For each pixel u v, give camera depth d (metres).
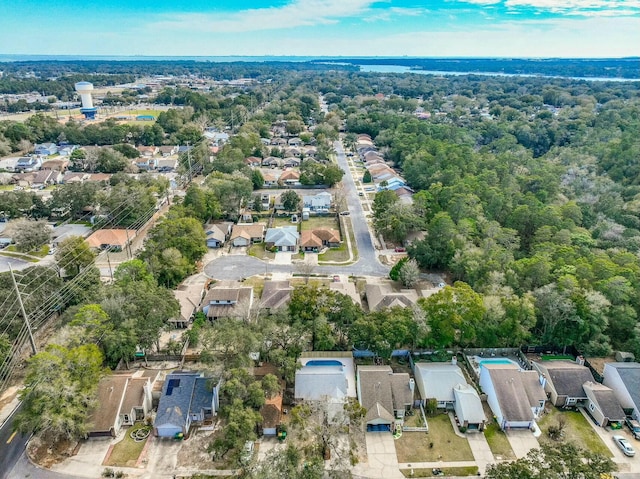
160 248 91.56
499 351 72.38
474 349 72.19
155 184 137.38
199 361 68.62
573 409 62.16
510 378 61.81
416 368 65.94
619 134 174.38
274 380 58.53
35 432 55.25
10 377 64.38
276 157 187.62
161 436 56.22
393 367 68.69
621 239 94.81
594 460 42.03
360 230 121.06
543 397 60.88
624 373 62.72
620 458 53.94
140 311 67.62
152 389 61.69
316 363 66.50
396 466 52.56
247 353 62.03
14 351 66.00
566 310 68.06
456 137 187.12
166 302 70.38
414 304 72.44
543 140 196.75
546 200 116.62
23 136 197.25
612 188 124.94
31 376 52.69
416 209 116.69
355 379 64.44
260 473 43.19
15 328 66.56
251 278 94.88
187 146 196.88
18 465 51.50
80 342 60.28
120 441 55.31
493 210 108.81
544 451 44.09
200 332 67.69
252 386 56.38
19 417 51.09
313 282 92.69
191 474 51.03
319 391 60.47
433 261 95.50
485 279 80.38
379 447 55.19
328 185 157.12
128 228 116.19
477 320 68.25
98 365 58.19
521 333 68.75
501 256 84.12
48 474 50.47
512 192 116.19
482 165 143.62
